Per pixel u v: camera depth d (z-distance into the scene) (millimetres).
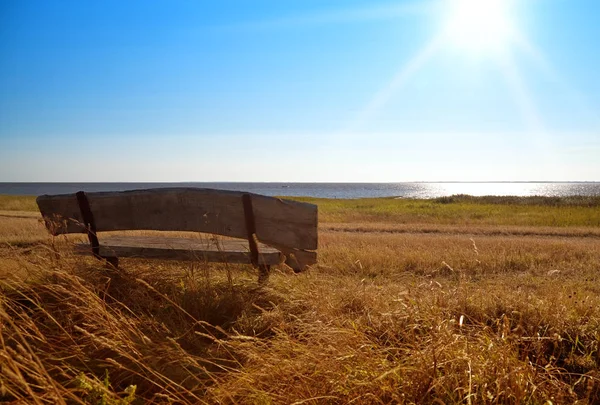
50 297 3797
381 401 2285
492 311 3998
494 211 25109
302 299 4133
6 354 1937
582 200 30891
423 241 10680
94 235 4797
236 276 4957
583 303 3965
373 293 4379
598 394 2814
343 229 15195
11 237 10180
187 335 3465
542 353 3080
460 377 2521
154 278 4613
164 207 4762
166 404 2416
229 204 4625
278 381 2578
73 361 2791
